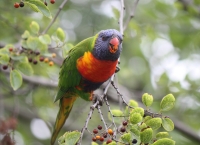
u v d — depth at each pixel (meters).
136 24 11.29
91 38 8.27
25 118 14.07
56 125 8.84
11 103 13.92
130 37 11.36
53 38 8.52
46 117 12.26
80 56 8.15
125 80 14.66
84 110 13.37
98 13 13.90
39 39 8.12
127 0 14.19
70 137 5.93
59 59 11.73
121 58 14.52
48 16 6.44
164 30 13.65
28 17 11.12
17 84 7.68
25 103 13.62
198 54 13.48
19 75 7.73
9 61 8.02
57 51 11.83
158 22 13.16
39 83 11.67
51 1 7.30
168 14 13.34
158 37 13.29
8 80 12.12
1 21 11.32
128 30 11.27
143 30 12.40
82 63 8.03
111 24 12.66
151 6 13.88
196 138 11.76
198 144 12.52
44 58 9.08
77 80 8.32
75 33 14.03
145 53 15.06
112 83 7.08
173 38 13.48
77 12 14.21
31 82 11.62
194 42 12.96
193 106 12.80
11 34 11.88
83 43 8.36
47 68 12.47
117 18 10.69
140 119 6.02
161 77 12.62
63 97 8.82
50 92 12.10
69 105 8.88
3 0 11.18
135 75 14.80
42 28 11.42
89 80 8.22
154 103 12.56
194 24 13.53
